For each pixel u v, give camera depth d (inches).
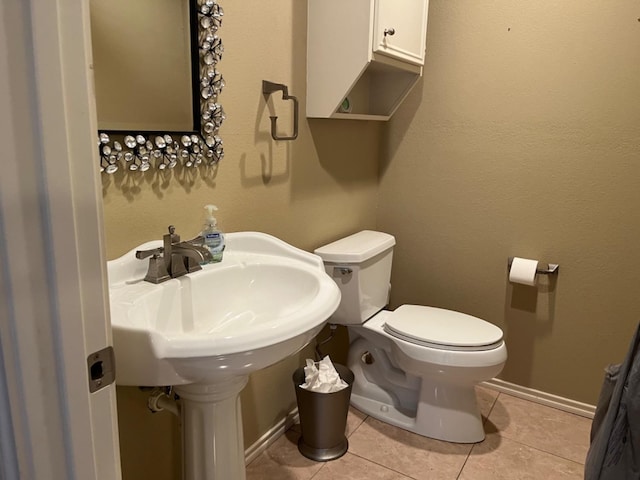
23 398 18.6
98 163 20.3
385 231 95.1
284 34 63.3
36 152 17.7
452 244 88.6
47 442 19.5
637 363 38.4
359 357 82.4
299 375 72.2
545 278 81.1
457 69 82.3
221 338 34.7
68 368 19.7
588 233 76.5
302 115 69.4
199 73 51.0
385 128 91.0
